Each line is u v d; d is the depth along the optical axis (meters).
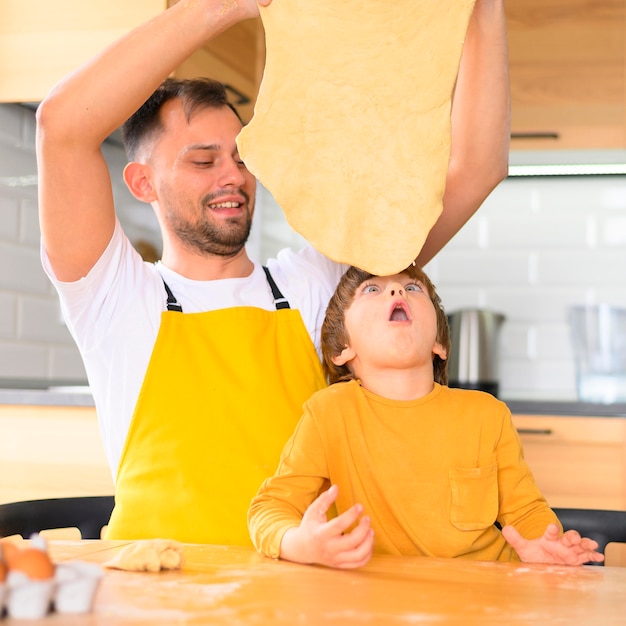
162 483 1.22
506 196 3.19
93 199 1.24
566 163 2.88
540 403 2.31
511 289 3.18
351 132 1.18
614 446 2.27
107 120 1.19
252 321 1.34
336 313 1.23
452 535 1.08
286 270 1.46
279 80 1.17
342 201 1.18
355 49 1.17
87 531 1.32
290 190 1.18
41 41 2.23
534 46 2.69
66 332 2.65
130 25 2.17
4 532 1.19
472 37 1.28
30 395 2.11
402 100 1.17
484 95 1.30
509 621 0.68
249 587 0.78
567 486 2.29
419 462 1.11
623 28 2.65
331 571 0.88
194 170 1.38
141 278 1.35
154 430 1.25
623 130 2.66
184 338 1.30
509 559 1.12
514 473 1.14
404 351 1.14
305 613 0.68
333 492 0.92
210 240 1.38
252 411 1.26
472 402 1.15
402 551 1.09
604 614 0.71
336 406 1.13
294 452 1.11
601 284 3.13
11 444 2.14
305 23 1.17
